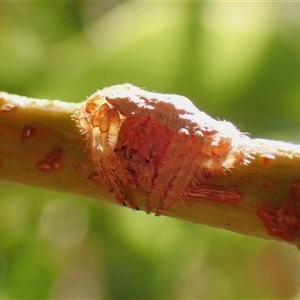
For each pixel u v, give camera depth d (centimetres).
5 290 8
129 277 9
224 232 9
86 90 7
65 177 5
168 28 7
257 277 10
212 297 10
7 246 8
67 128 5
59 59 8
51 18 9
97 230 9
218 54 7
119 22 8
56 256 9
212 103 8
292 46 8
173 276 9
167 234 9
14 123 5
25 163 5
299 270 11
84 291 13
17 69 8
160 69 7
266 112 7
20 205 9
